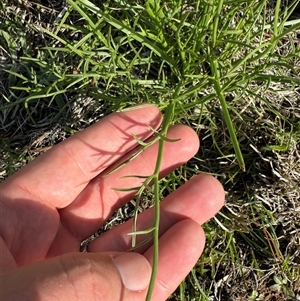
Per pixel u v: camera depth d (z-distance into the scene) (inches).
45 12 7.4
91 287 4.2
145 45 6.4
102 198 6.1
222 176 7.2
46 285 4.1
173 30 6.3
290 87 7.2
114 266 4.5
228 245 7.0
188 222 5.6
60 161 5.7
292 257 7.3
